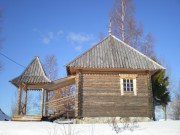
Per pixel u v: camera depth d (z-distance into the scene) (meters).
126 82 20.66
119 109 19.75
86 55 20.98
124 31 29.58
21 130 13.77
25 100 21.36
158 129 13.80
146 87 20.61
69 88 32.94
